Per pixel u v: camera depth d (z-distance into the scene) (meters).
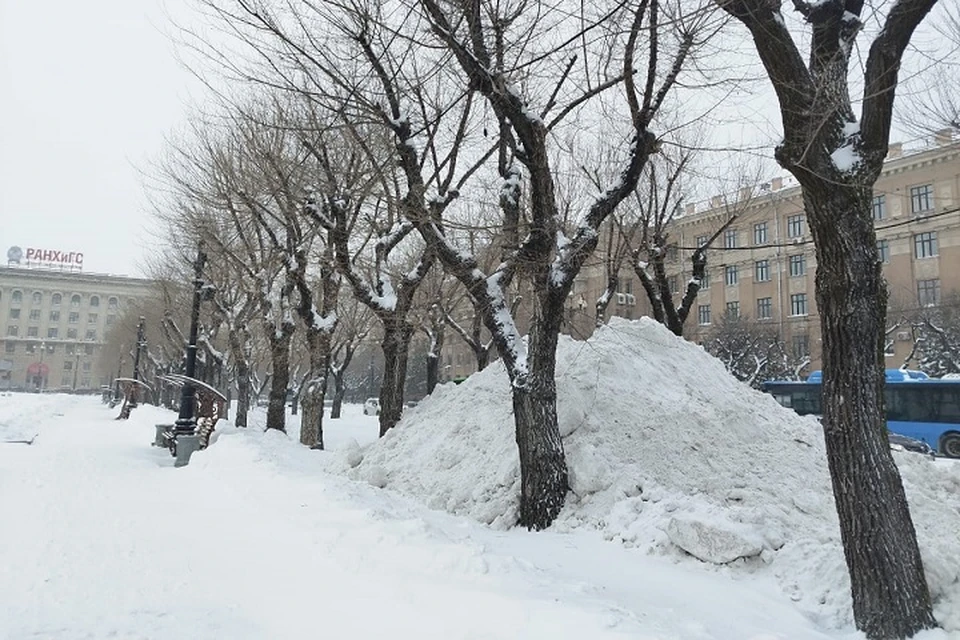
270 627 4.29
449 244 8.16
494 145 11.09
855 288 4.77
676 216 20.61
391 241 13.53
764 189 22.88
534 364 7.48
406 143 8.20
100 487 9.45
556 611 3.91
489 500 7.81
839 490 4.75
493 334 7.91
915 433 20.70
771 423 9.37
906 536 4.55
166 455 14.72
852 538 4.65
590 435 8.12
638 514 6.78
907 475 8.45
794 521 6.80
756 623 4.58
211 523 7.07
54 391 91.69
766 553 5.74
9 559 5.73
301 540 5.97
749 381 32.00
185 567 5.52
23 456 13.17
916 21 4.84
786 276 41.41
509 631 3.85
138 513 7.62
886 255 37.00
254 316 23.12
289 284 16.81
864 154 4.86
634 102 7.33
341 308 24.66
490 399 9.97
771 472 7.98
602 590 4.65
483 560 4.81
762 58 5.19
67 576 5.29
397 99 8.36
